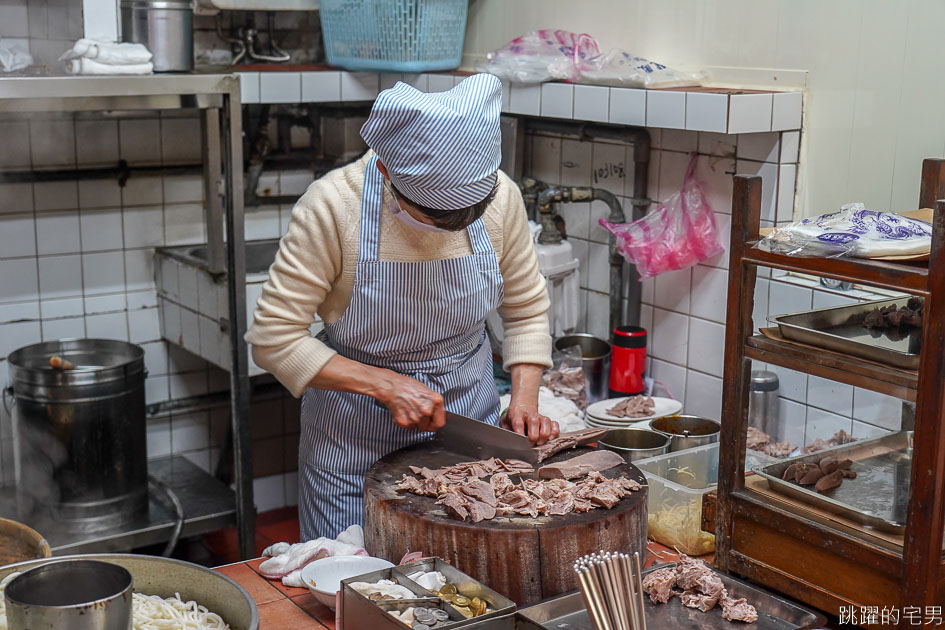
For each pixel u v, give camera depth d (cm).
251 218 356
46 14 277
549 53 277
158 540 309
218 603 151
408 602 143
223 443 375
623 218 281
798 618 145
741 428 163
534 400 205
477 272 192
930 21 209
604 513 161
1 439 322
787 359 154
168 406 359
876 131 223
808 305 232
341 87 329
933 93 210
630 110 251
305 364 190
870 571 145
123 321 347
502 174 204
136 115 335
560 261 288
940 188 178
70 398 290
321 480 207
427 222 175
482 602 146
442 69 322
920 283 133
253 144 348
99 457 298
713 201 256
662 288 276
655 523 190
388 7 307
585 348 287
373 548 172
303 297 190
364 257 186
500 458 186
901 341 148
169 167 345
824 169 236
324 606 162
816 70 234
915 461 136
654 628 145
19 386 292
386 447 201
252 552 322
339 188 187
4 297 325
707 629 144
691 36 262
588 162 294
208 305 320
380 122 161
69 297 336
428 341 197
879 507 151
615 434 222
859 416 200
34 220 325
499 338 290
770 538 160
